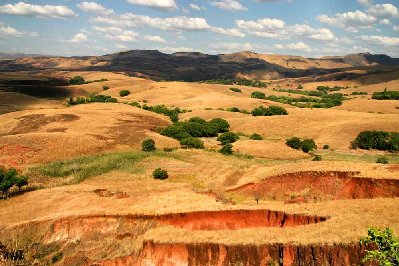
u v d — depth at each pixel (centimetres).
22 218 4831
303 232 3192
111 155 8662
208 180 6700
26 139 9250
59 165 7650
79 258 3894
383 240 1712
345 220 3303
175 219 4081
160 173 6888
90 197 5353
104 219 4291
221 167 7150
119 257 3634
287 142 10719
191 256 3350
